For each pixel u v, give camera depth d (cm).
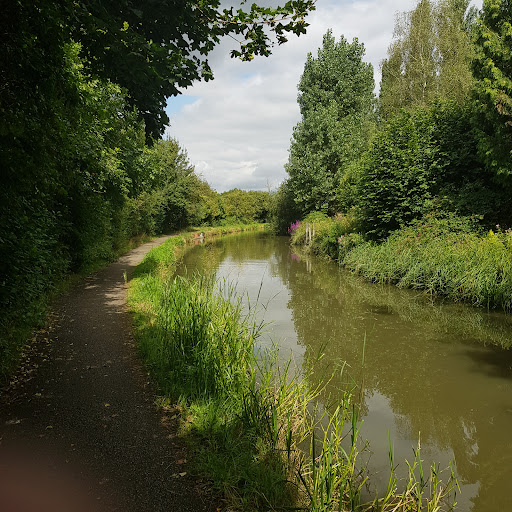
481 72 1109
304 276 1447
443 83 2194
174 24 443
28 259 554
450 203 1256
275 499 264
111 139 1273
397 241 1278
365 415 442
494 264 936
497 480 330
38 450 306
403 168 1376
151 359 494
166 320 582
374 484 321
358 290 1155
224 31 449
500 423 425
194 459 301
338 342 694
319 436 383
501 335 717
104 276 1218
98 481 272
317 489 263
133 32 402
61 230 1015
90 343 570
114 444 319
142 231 2994
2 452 302
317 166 2794
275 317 869
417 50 2444
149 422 356
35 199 515
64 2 355
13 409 370
